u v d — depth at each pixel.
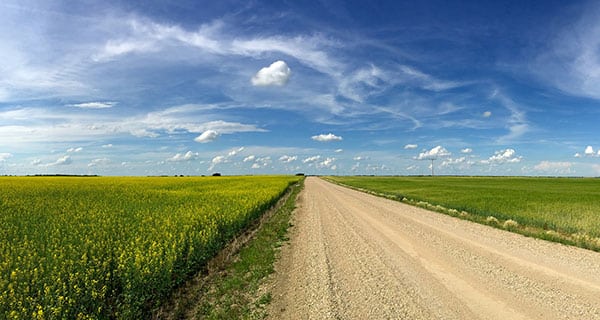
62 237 10.56
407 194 40.41
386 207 25.70
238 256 11.30
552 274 8.94
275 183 45.44
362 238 13.74
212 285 8.62
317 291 7.91
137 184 38.69
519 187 60.22
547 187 60.19
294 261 10.55
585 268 9.48
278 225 17.06
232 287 8.37
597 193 41.53
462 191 47.03
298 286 8.30
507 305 6.95
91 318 5.55
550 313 6.56
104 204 18.58
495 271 9.23
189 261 8.78
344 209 24.25
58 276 6.31
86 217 14.14
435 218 19.59
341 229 15.89
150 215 14.69
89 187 31.78
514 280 8.48
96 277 6.82
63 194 24.59
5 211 15.81
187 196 23.67
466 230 15.57
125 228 11.37
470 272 9.16
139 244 8.95
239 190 30.48
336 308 6.95
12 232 11.34
